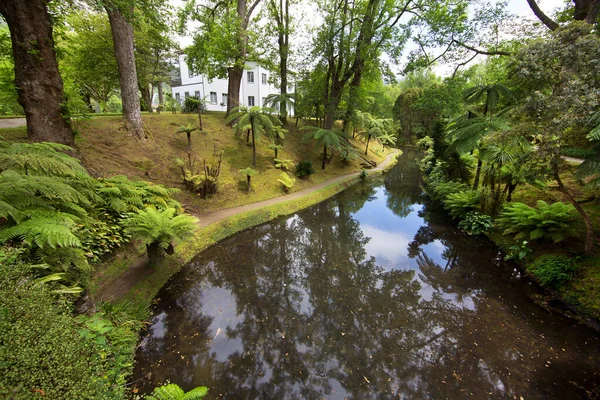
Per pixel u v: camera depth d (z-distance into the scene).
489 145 7.05
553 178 5.78
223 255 6.98
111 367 2.96
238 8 13.58
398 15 13.73
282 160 13.44
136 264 5.39
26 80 5.27
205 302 5.06
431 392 3.39
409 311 5.08
